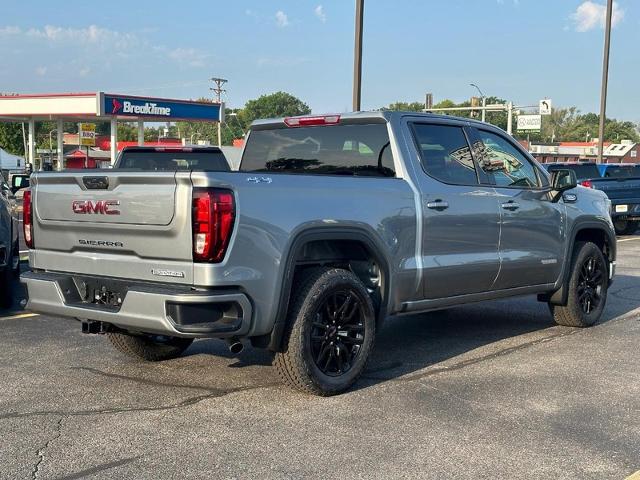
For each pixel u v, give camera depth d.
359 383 5.74
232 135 96.44
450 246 6.24
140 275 4.91
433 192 6.11
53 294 5.39
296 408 5.11
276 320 5.00
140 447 4.39
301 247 5.10
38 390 5.50
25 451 4.32
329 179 5.40
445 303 6.34
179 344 6.39
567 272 7.56
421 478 3.99
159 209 4.74
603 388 5.64
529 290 7.19
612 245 8.21
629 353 6.77
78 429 4.68
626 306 9.16
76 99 35.44
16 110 37.22
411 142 6.12
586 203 7.85
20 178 9.91
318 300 5.20
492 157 6.85
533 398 5.38
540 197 7.18
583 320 7.78
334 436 4.59
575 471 4.11
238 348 5.00
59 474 4.01
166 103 37.00
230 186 4.71
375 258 5.64
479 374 6.03
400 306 5.94
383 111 6.11
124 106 35.41
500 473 4.07
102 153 67.19
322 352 5.31
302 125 6.60
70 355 6.54
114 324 5.10
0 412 5.00
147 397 5.35
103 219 5.05
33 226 5.60
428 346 7.04
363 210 5.52
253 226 4.81
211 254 4.62
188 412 5.02
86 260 5.23
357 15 16.56
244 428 4.72
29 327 7.71
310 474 4.03
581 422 4.89
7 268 8.34
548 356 6.64
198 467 4.11
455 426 4.79
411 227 5.90
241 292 4.78
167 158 11.77
